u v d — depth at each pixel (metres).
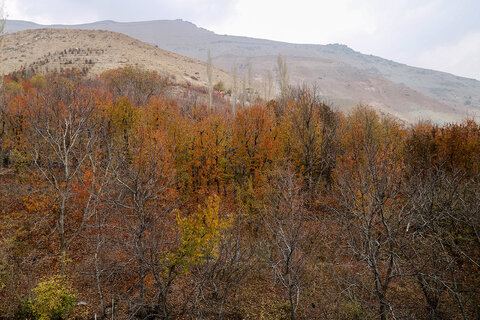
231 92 103.88
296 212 17.95
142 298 16.69
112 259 20.16
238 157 31.78
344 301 18.91
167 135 28.12
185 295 20.02
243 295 20.12
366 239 14.47
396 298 19.48
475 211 14.61
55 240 23.28
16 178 25.67
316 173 31.66
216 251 17.83
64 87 24.31
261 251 20.61
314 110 32.25
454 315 17.19
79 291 19.28
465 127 26.39
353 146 25.61
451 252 16.88
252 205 23.92
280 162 28.88
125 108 31.44
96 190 20.53
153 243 15.44
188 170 31.09
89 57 121.94
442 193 16.44
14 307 16.48
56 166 24.31
